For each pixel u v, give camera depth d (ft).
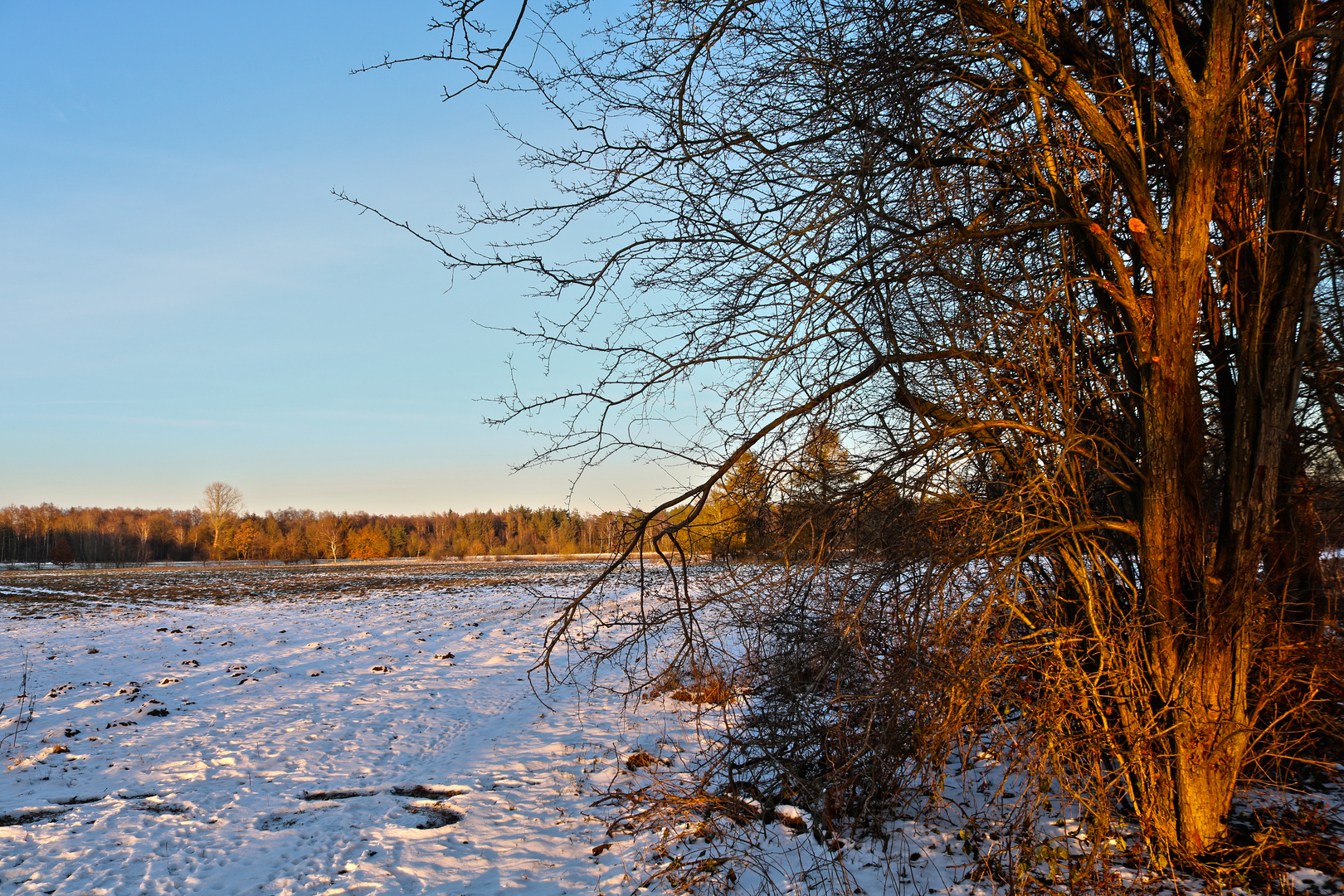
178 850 21.20
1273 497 15.69
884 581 17.10
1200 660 15.92
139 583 161.79
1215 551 16.43
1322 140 15.31
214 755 30.66
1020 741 17.25
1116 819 17.79
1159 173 18.89
